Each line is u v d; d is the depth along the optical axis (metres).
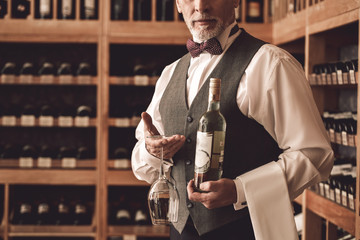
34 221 3.43
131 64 3.76
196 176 1.25
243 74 1.38
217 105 1.24
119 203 3.58
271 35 3.25
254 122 1.37
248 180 1.24
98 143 3.31
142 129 1.66
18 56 3.76
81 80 3.32
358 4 1.87
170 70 1.70
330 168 1.33
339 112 2.38
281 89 1.30
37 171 3.30
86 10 3.37
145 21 3.28
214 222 1.38
